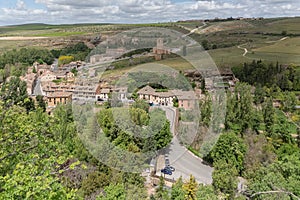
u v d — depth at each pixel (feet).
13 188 17.84
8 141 23.21
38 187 17.56
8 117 24.44
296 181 36.86
